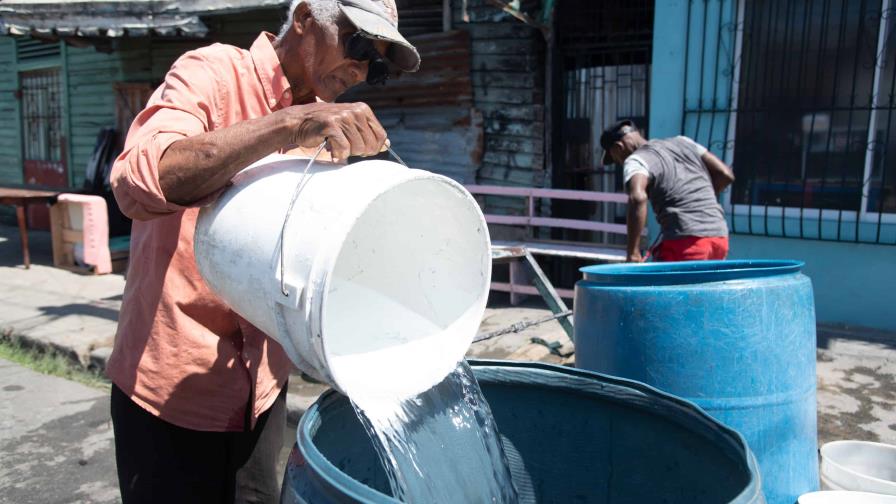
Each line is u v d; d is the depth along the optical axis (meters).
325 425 1.55
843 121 5.12
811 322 2.33
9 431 3.98
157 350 1.71
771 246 5.42
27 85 10.93
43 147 10.87
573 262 6.68
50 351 5.06
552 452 1.85
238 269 1.42
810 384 2.33
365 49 1.65
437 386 1.62
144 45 8.91
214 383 1.74
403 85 7.20
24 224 7.61
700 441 1.53
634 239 4.11
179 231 1.68
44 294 6.50
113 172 1.44
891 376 4.16
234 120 1.68
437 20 7.06
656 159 4.14
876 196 5.06
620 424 1.73
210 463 1.84
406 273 1.77
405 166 1.47
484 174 6.97
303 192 1.37
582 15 6.46
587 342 2.44
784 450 2.25
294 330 1.34
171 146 1.38
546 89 6.55
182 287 1.69
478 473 1.63
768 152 5.39
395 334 1.67
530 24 6.15
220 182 1.42
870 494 2.03
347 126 1.37
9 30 7.32
